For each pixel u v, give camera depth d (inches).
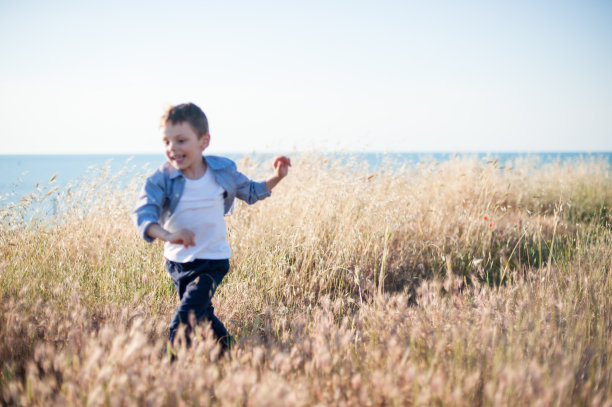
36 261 152.2
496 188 298.0
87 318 114.8
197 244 104.9
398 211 213.2
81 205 197.2
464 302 121.1
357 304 146.9
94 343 81.4
